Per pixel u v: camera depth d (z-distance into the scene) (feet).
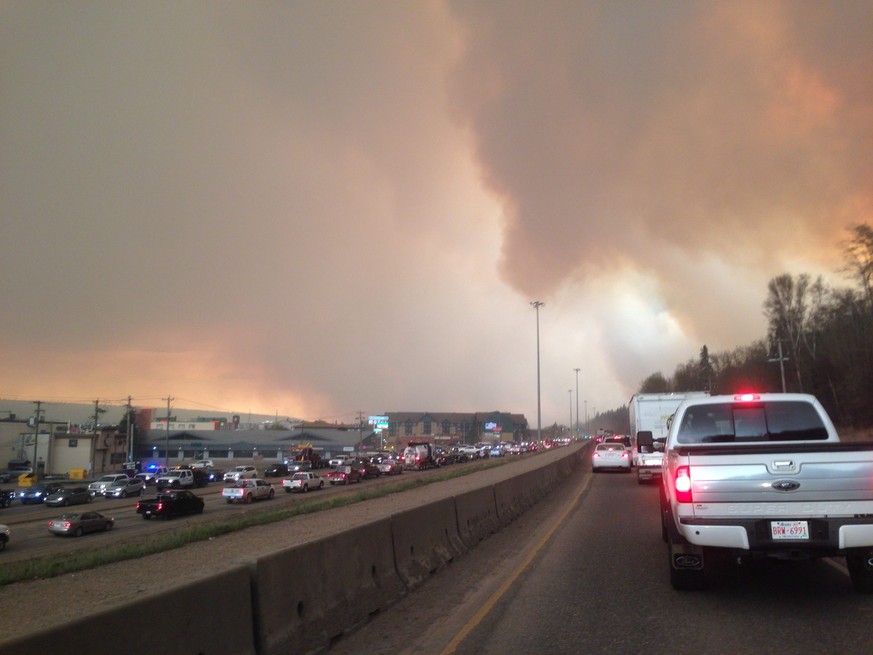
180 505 125.90
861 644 20.47
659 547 39.86
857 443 23.76
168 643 14.80
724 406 30.83
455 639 22.16
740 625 22.86
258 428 539.29
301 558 21.09
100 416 419.54
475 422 637.30
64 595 35.27
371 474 214.07
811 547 23.29
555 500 71.46
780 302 246.47
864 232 197.16
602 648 20.88
